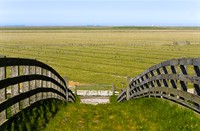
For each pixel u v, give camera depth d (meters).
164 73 13.45
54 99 16.19
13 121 8.76
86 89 37.69
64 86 22.69
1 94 8.16
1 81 7.69
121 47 109.69
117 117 12.67
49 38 177.25
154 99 14.26
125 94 24.48
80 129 11.09
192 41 145.88
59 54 84.31
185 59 10.44
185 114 10.20
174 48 104.12
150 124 10.78
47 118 11.77
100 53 88.00
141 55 81.75
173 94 11.98
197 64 9.38
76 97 31.28
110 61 70.56
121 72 55.22
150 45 119.44
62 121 12.15
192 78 9.91
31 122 10.02
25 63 9.85
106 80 46.75
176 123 9.86
